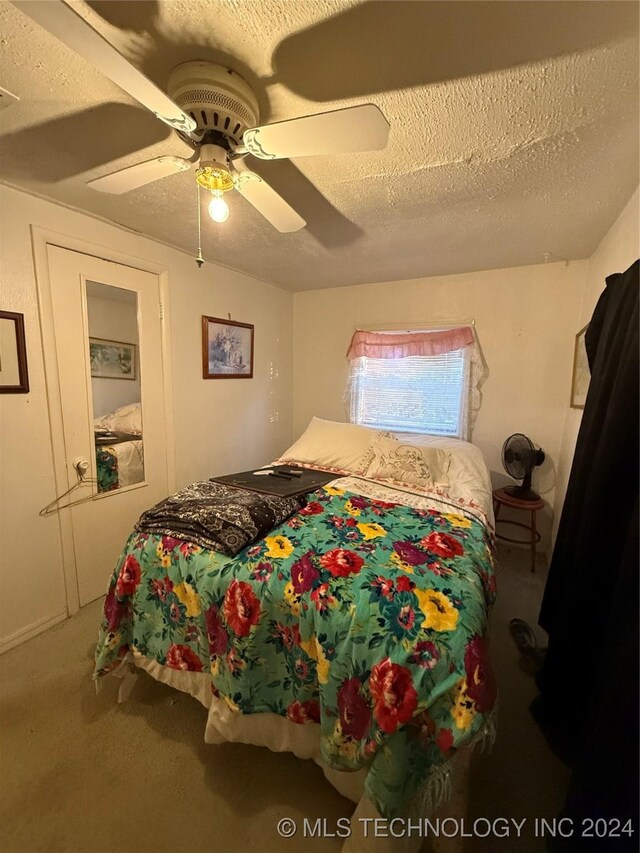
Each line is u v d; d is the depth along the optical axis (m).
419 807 0.92
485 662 0.95
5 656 1.72
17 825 1.08
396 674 0.92
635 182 1.49
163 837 1.06
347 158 1.37
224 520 1.39
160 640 1.36
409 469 2.19
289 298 3.56
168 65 0.98
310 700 1.11
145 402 2.33
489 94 1.05
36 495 1.84
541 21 0.84
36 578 1.87
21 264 1.71
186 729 1.37
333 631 1.03
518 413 2.79
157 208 1.86
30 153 1.40
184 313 2.52
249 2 0.81
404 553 1.30
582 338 2.23
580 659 1.17
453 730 0.88
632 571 0.80
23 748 1.29
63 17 0.62
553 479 2.72
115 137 1.30
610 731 0.77
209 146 1.07
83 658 1.71
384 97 1.07
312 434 2.76
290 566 1.21
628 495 1.03
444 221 1.91
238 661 1.13
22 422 1.76
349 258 2.54
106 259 2.03
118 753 1.28
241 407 3.09
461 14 0.82
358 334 3.27
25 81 1.03
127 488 2.27
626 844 0.68
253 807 1.13
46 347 1.82
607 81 0.99
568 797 0.89
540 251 2.34
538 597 2.21
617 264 1.79
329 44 0.90
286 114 1.14
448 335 2.90
